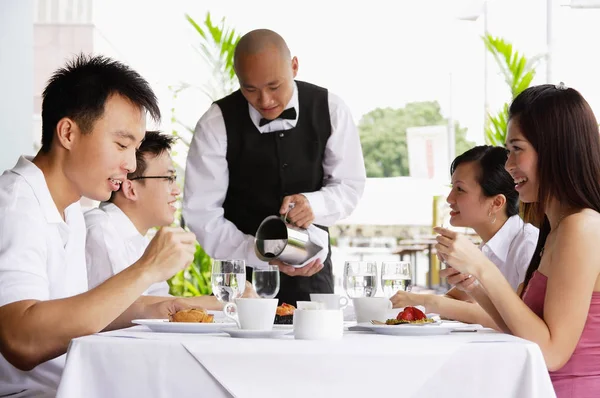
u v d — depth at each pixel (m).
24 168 1.89
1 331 1.65
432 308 2.28
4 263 1.73
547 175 1.95
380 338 1.64
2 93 3.80
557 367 1.81
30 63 3.99
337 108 3.46
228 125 3.43
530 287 1.97
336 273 8.45
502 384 1.45
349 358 1.43
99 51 7.60
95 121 1.85
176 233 1.71
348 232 12.70
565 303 1.81
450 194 2.86
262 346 1.45
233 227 3.42
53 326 1.62
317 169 3.47
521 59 5.85
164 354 1.45
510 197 2.77
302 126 3.45
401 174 19.75
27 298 1.71
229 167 3.47
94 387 1.46
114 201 2.79
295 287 3.40
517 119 2.01
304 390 1.43
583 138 1.94
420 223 9.74
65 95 1.85
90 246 2.62
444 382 1.45
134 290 1.66
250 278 3.38
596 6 6.01
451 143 9.82
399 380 1.43
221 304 2.38
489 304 2.01
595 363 1.84
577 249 1.83
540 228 2.10
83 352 1.46
